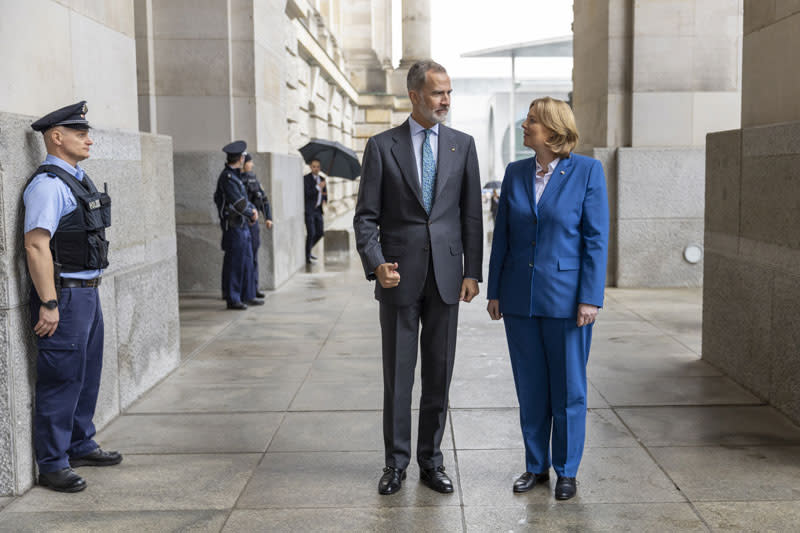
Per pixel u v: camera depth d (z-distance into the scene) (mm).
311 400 5629
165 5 10602
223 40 10641
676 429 4910
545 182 3887
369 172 3898
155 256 6086
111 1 5562
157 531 3596
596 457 4445
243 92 10781
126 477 4242
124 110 5820
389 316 3951
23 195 3936
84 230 3980
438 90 3775
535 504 3828
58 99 4664
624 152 10695
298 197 13109
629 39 10859
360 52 36594
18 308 3943
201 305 9664
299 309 9336
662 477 4145
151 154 5977
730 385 5871
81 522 3695
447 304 3912
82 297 4020
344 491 4020
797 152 4871
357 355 6984
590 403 5461
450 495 3953
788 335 5055
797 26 5121
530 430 4020
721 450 4539
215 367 6621
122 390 5395
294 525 3637
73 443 4359
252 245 9633
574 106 13047
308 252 14188
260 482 4156
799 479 4105
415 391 5801
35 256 3809
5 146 3803
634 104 10844
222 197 9312
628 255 10836
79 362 4039
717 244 6277
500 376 6203
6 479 3979
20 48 4195
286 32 15859
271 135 11844
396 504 3850
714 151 6312
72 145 3994
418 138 3926
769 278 5328
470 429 4965
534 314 3844
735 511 3727
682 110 10875
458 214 3996
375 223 3926
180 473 4293
